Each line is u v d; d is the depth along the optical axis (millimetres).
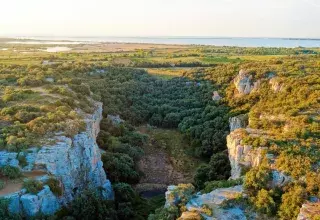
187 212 36156
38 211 41000
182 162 73000
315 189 34781
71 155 49000
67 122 53406
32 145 47062
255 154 43656
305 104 56875
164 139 83188
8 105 58344
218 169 58125
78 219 44531
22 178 43469
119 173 60156
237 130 51594
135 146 74438
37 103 60125
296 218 33094
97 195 48125
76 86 74438
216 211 36375
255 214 35906
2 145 46188
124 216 49500
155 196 59250
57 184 44938
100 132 70938
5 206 38812
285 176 37688
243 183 40344
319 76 70000
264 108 63500
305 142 42562
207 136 74875
